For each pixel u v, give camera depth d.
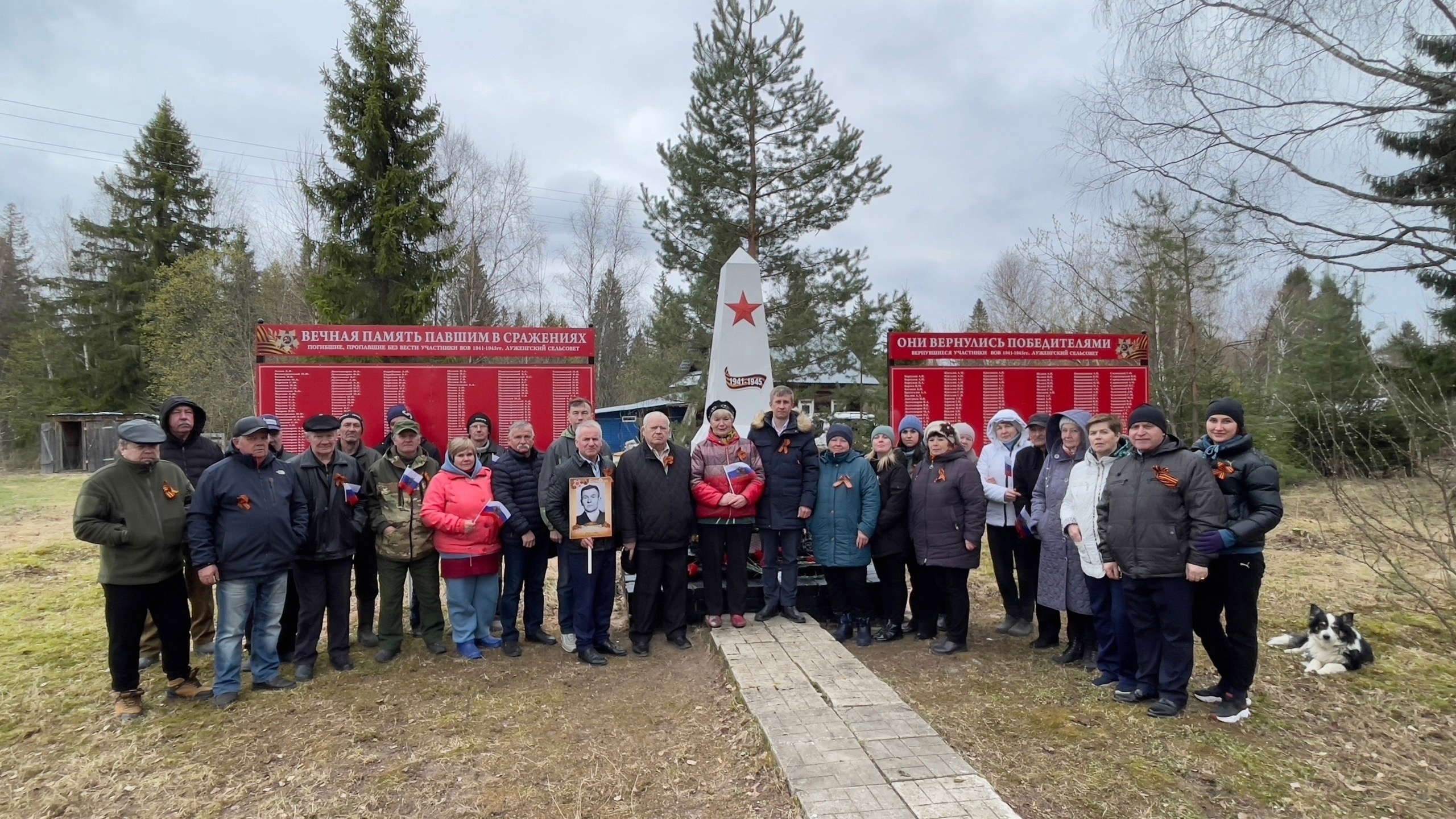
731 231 13.44
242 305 23.73
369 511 5.26
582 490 5.08
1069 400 9.16
